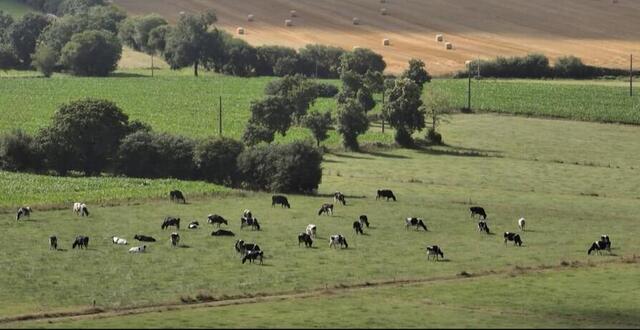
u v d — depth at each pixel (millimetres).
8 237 103250
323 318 76250
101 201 121500
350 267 93500
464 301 82688
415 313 78375
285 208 119688
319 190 133125
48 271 90375
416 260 96812
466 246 102812
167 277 88812
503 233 109062
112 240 102250
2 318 76188
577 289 87250
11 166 143875
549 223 114438
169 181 136500
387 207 121125
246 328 73062
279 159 132500
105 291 84250
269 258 96250
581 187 139250
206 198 125062
